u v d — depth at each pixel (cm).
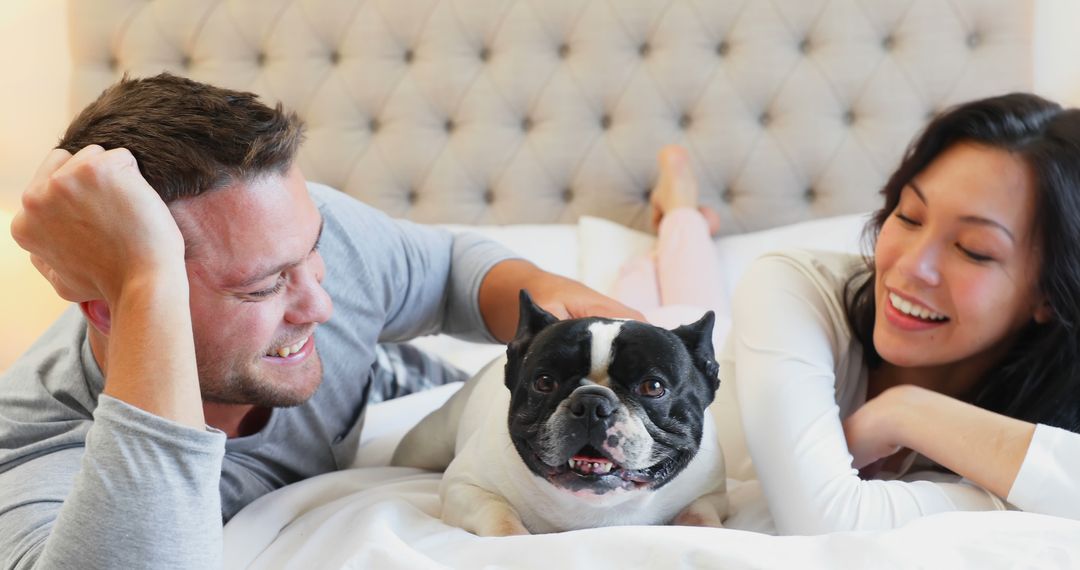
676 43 244
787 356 120
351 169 256
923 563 85
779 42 242
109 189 84
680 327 106
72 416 107
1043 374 123
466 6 249
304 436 126
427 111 253
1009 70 235
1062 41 241
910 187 122
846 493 107
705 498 112
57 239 86
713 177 247
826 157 242
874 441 118
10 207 272
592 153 250
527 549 91
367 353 133
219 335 99
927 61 237
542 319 107
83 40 258
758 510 120
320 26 253
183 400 83
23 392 111
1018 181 114
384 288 136
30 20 265
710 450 110
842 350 131
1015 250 115
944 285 118
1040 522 92
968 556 87
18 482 96
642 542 89
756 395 119
